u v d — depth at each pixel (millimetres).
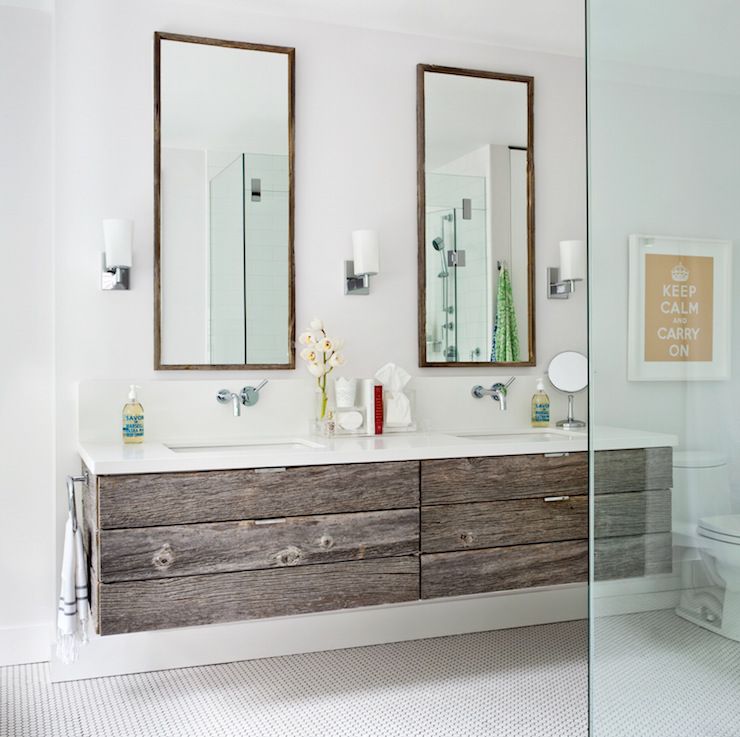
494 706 2551
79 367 2973
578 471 2877
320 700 2617
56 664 2807
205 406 3084
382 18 3303
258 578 2490
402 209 3410
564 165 3658
